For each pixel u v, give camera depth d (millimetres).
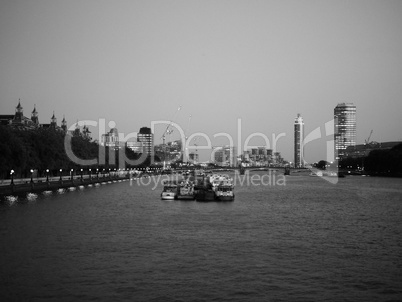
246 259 73062
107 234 92438
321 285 60969
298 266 69375
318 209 145625
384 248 82562
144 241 85812
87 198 166125
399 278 64125
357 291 59000
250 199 183625
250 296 56719
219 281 61875
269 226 106438
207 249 79688
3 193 152125
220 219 117062
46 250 77250
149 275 64062
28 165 180000
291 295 57250
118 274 64312
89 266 67938
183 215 124188
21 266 67562
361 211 140500
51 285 59656
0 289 58156
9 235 88938
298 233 97188
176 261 71250
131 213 126688
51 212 121625
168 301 54906
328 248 82125
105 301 54688
